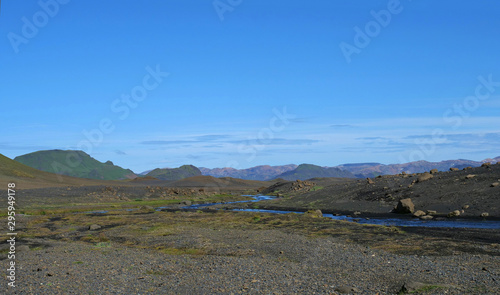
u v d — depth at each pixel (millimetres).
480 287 19172
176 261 29906
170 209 90312
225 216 65875
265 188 181750
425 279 21656
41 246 38156
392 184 86000
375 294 19219
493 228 44969
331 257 30297
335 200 86938
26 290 21391
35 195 106250
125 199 120500
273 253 32938
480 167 79750
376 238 39594
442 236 40125
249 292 20391
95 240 43812
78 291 21219
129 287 22109
